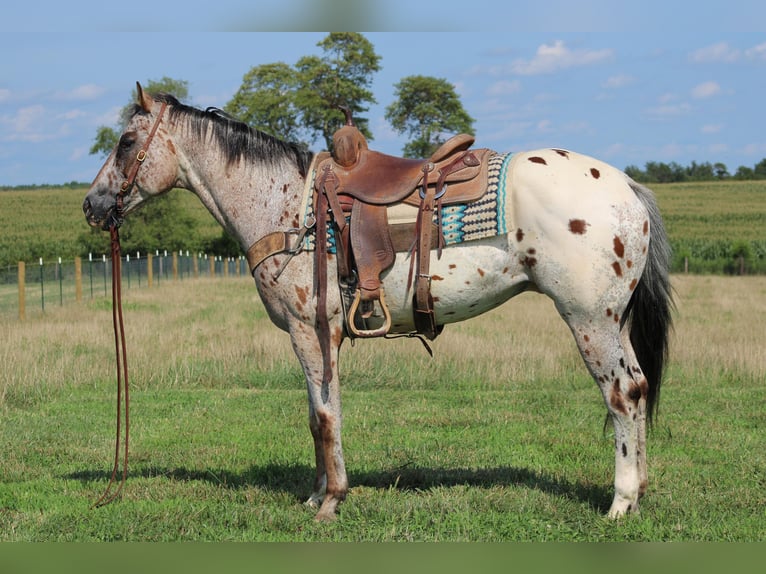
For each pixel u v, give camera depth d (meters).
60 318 16.80
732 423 7.89
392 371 10.63
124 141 5.55
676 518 4.96
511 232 4.86
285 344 12.03
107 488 5.68
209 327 15.09
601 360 4.86
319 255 5.02
